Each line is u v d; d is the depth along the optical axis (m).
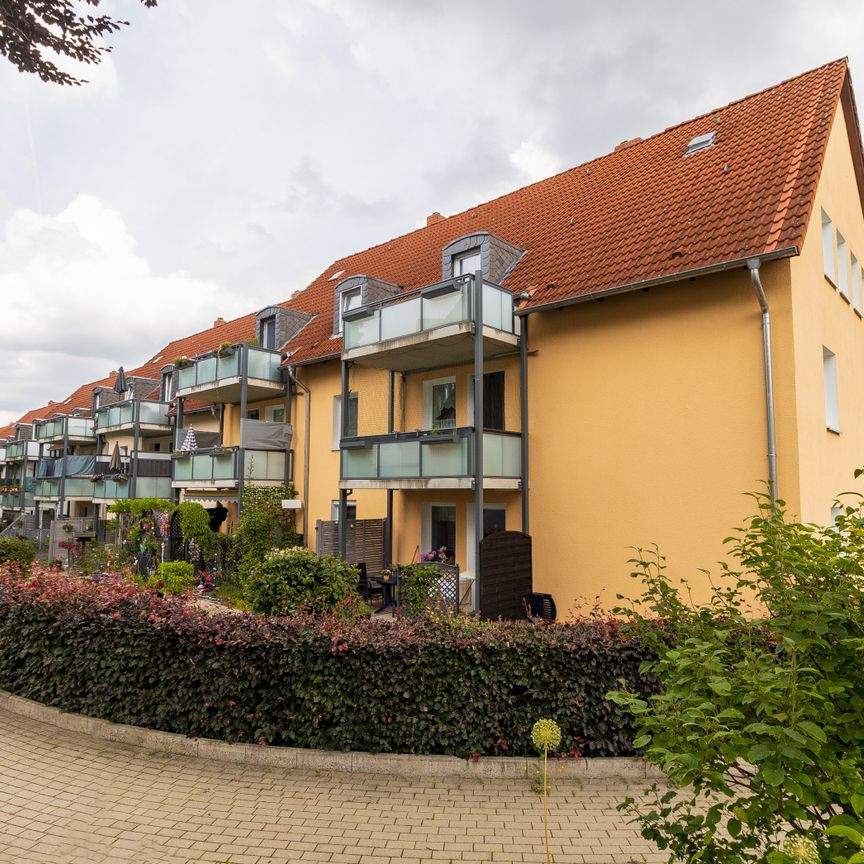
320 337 17.16
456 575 11.22
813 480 8.74
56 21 5.13
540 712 5.32
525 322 11.45
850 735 2.40
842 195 12.25
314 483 16.44
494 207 17.22
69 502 31.81
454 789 4.95
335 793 4.88
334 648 5.42
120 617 6.24
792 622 2.74
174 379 24.56
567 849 4.09
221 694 5.65
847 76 11.77
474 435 10.50
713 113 13.57
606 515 10.19
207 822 4.45
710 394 9.14
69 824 4.41
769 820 2.34
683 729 2.51
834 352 10.59
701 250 9.12
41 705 6.59
